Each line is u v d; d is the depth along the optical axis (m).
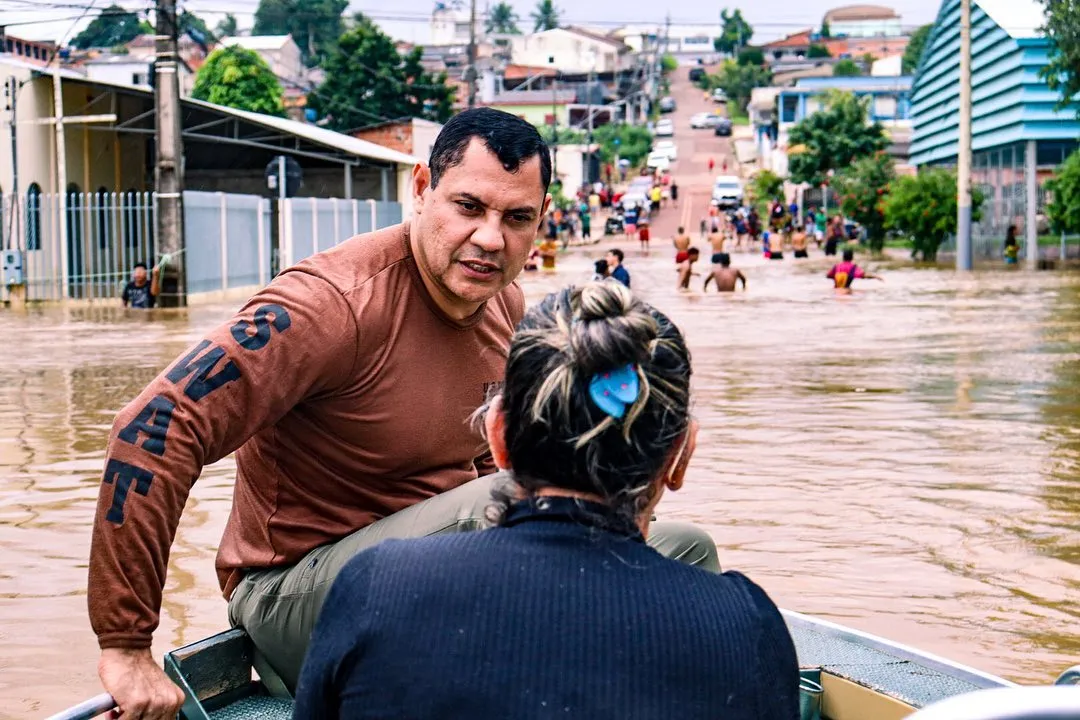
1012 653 4.78
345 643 1.77
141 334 16.73
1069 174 29.09
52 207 22.72
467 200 2.72
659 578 1.79
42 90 24.33
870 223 40.97
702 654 1.73
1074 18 28.16
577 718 1.67
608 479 1.81
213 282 23.42
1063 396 10.91
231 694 2.88
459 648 1.71
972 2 36.19
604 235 57.56
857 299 22.78
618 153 90.69
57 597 5.44
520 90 99.88
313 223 26.94
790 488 7.40
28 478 7.78
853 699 2.77
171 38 21.09
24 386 11.79
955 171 37.00
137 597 2.52
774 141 81.38
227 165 32.00
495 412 1.92
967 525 6.55
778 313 20.00
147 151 28.73
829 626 3.07
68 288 23.59
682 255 26.28
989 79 35.47
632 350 1.78
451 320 2.88
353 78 55.66
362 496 2.90
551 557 1.78
